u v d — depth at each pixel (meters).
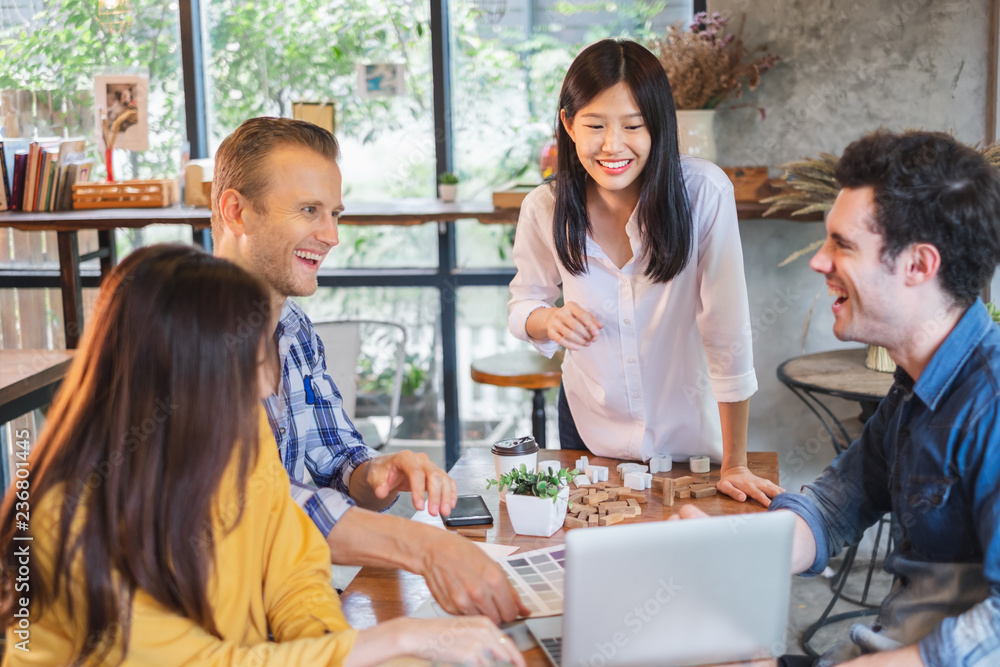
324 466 1.69
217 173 1.57
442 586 1.27
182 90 3.47
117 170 3.52
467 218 3.05
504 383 2.98
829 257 1.22
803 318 3.11
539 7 3.36
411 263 3.60
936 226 1.13
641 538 1.06
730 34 2.97
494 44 3.40
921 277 1.17
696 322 1.85
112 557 1.04
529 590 1.31
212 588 1.13
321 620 1.20
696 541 1.07
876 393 2.41
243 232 1.55
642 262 1.78
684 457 1.90
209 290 1.05
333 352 3.21
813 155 2.99
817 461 3.16
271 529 1.28
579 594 1.06
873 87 2.92
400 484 1.57
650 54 1.66
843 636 2.60
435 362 3.63
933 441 1.21
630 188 1.76
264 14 3.44
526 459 1.69
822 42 2.93
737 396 1.74
